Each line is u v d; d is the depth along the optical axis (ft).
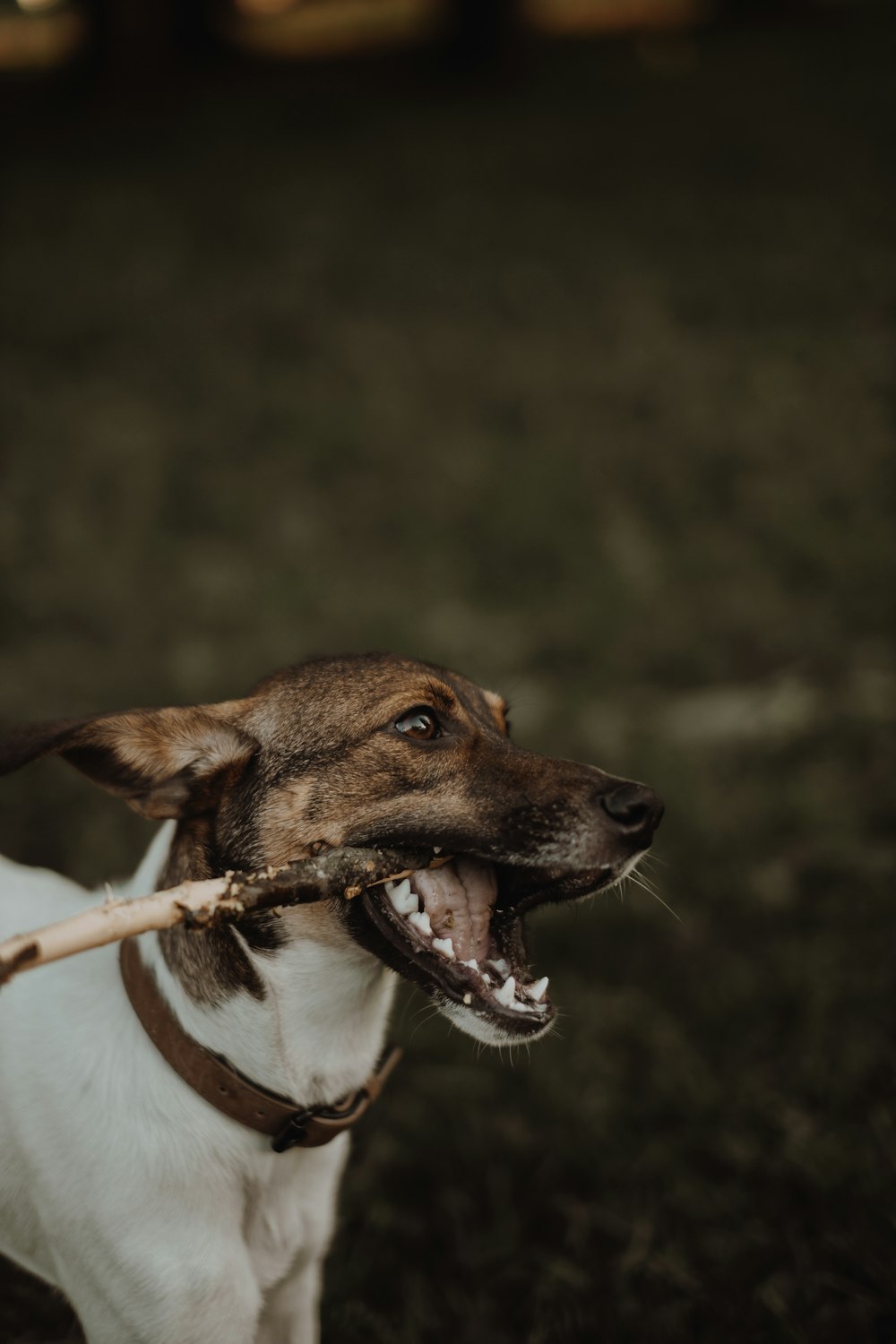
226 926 8.44
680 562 26.27
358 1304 10.31
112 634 23.76
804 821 17.07
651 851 16.52
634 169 53.98
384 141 58.65
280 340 39.91
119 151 57.88
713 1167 11.81
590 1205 11.40
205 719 8.87
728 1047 13.23
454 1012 8.52
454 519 28.89
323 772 9.07
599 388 36.04
